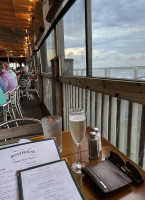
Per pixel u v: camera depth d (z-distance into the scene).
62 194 0.52
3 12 6.85
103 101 1.66
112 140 1.56
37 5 4.38
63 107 3.16
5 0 5.49
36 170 0.61
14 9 6.30
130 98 1.12
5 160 0.67
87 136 1.09
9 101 3.40
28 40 11.84
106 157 0.81
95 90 1.65
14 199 0.52
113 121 1.51
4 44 15.55
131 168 0.68
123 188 0.60
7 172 0.62
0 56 23.28
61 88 3.23
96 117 1.84
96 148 0.82
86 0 1.81
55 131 0.88
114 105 1.48
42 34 4.63
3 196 0.52
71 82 2.44
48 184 0.55
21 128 1.28
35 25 5.61
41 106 5.98
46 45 4.93
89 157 0.84
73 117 0.77
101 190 0.57
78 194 0.52
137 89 1.05
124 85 1.18
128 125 1.32
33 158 0.69
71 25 2.52
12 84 4.46
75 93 2.50
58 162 0.65
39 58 6.37
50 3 2.68
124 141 1.40
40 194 0.52
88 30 1.89
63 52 3.10
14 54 23.22
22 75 7.73
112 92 1.34
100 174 0.65
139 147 1.22
